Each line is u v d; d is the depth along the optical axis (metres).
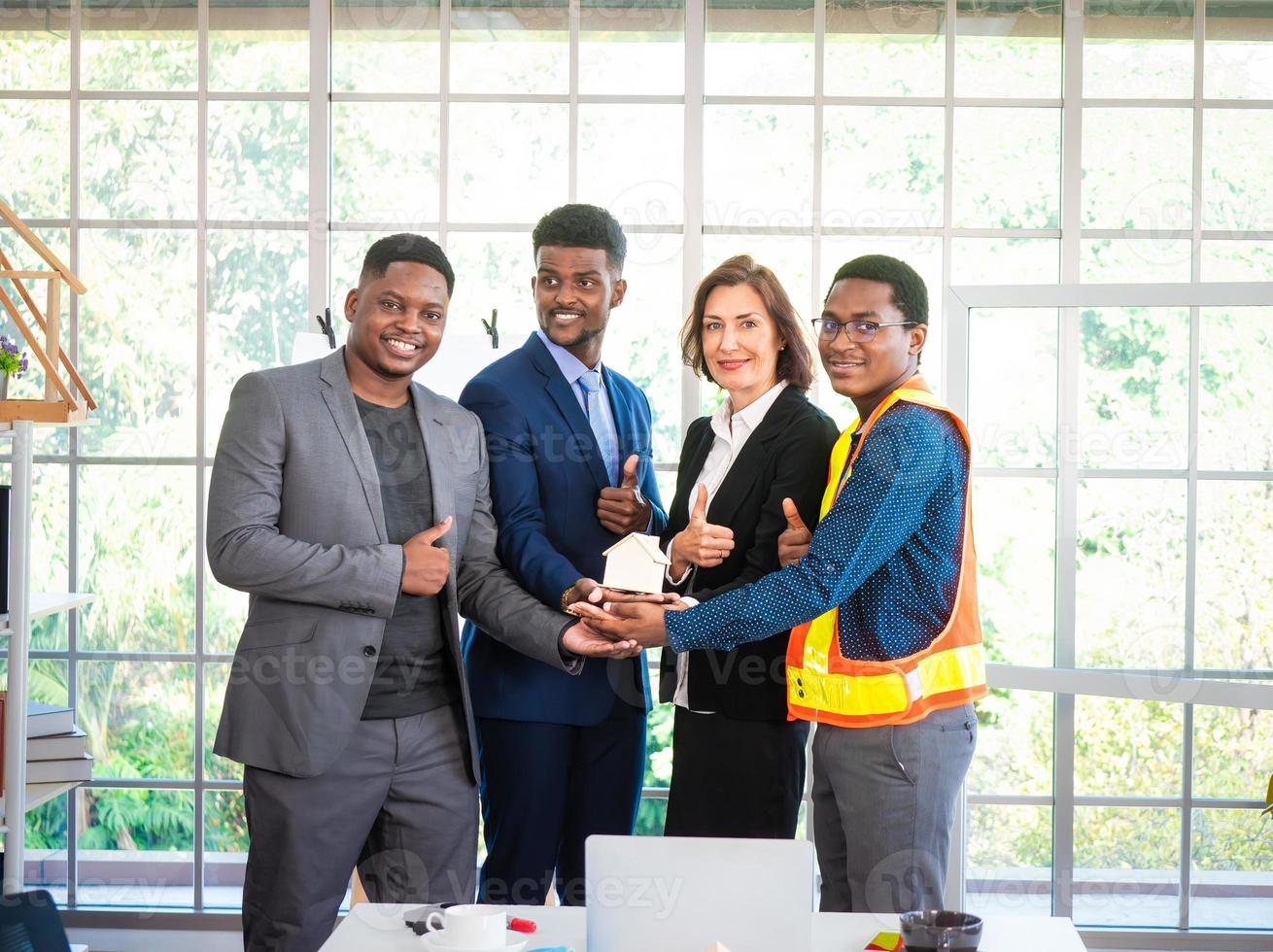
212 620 2.87
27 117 2.85
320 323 2.49
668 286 2.80
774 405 2.19
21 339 2.84
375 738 2.04
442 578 2.01
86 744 2.51
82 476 2.87
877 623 1.99
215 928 2.83
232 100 2.82
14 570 2.32
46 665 2.88
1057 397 2.65
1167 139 2.76
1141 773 2.70
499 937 1.39
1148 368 2.62
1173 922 2.71
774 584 1.95
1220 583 2.62
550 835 2.29
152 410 2.86
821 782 2.07
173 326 2.85
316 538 2.02
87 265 2.85
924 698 1.97
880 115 2.79
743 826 2.22
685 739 2.27
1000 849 2.77
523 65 2.80
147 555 2.87
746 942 1.36
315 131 2.81
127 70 2.83
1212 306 2.58
